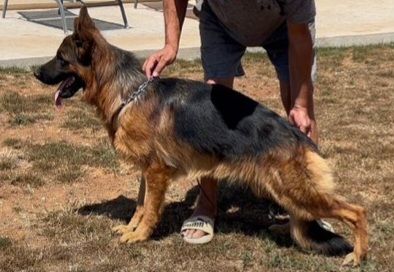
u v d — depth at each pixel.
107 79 3.80
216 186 4.04
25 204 4.32
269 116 3.71
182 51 7.35
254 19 3.78
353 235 3.77
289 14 3.61
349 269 3.67
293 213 3.72
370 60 7.55
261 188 3.72
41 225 4.08
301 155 3.64
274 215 4.22
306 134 3.77
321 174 3.64
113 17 9.27
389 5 10.62
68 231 4.01
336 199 3.67
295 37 3.67
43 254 3.78
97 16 9.29
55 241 3.92
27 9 9.73
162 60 3.84
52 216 4.16
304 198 3.65
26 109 5.77
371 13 9.94
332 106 6.06
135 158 3.82
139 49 7.30
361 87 6.59
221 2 3.79
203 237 3.93
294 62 3.73
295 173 3.63
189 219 4.00
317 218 3.70
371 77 6.91
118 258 3.76
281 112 5.90
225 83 4.04
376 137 5.37
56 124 5.54
